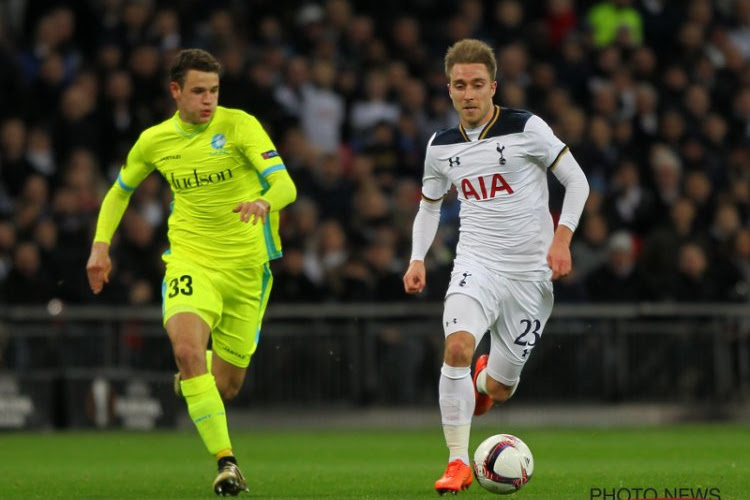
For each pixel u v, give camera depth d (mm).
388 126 62969
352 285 55844
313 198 60500
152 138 29438
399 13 71688
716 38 74500
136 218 56375
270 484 30641
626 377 55844
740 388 56750
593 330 55719
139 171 29969
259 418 54594
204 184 29078
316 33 68375
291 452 43219
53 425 53000
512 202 28078
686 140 68000
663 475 32094
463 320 27562
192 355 27500
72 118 60781
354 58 68438
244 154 28953
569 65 69688
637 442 46031
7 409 52312
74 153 58156
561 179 27984
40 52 65125
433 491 28406
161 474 34656
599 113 67500
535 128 27844
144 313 53969
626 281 57719
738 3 77688
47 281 54812
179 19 65875
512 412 55219
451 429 27016
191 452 43344
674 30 74188
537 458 39250
